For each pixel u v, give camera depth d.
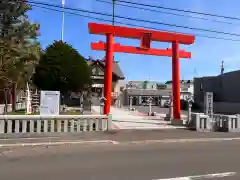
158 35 20.95
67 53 27.36
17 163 8.35
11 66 20.94
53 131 14.41
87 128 15.40
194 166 8.27
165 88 79.94
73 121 14.84
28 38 21.92
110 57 20.27
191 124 18.45
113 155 9.70
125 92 70.25
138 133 15.49
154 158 9.29
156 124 20.34
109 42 20.22
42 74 26.36
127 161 8.77
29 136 13.94
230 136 15.29
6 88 23.48
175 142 13.02
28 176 6.99
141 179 6.86
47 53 26.86
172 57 21.59
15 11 20.45
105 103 20.27
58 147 11.26
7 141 12.56
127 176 7.10
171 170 7.77
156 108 53.31
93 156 9.48
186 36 21.52
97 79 55.69
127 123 20.67
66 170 7.59
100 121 15.88
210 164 8.55
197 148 11.41
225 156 9.79
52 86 26.89
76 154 9.80
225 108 43.94
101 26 19.89
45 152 10.14
